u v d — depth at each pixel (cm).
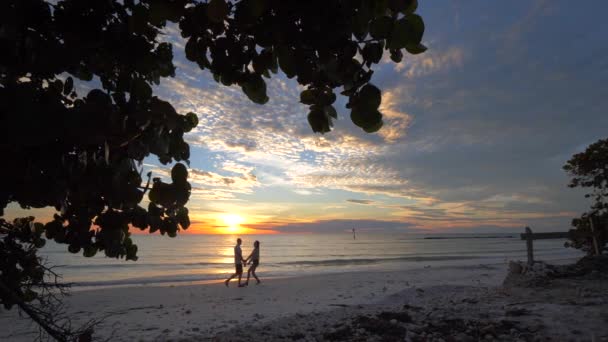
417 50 152
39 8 166
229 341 571
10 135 137
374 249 9481
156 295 1293
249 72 177
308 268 3506
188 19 167
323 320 693
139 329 751
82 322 810
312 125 189
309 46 151
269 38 152
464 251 7431
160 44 221
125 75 205
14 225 261
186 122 226
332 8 141
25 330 751
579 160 1225
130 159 188
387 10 152
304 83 163
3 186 164
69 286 276
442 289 1145
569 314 537
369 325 572
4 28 157
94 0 176
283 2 142
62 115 142
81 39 178
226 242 16575
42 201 172
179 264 4309
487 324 530
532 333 477
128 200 183
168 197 183
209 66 181
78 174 178
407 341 491
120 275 2853
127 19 193
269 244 14288
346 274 1994
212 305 1059
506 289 853
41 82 183
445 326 546
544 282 844
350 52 150
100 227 231
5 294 238
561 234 1174
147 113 166
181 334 688
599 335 444
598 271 885
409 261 4356
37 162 167
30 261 258
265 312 920
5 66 164
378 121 161
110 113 152
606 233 1143
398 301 961
